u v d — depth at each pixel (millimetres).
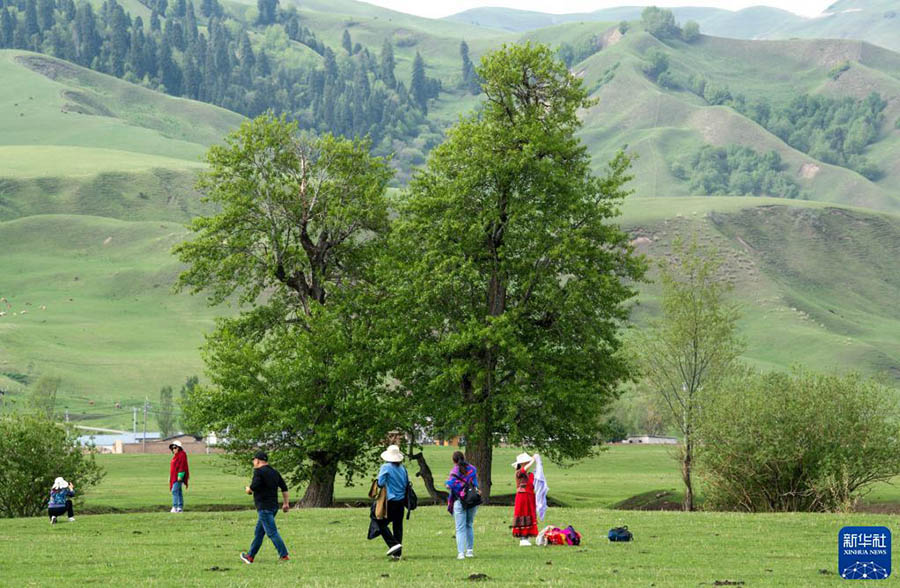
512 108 59719
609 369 58375
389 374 62031
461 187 56406
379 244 63406
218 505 61500
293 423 56531
